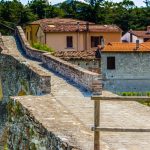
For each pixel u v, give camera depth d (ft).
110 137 42.63
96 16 291.58
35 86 66.59
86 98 60.54
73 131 38.55
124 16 309.83
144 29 303.89
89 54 173.27
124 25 307.37
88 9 292.61
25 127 47.09
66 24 214.69
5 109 90.63
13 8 274.36
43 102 52.95
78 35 209.26
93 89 63.57
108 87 176.76
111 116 52.03
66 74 79.10
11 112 53.26
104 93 65.31
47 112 46.80
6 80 94.53
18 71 82.79
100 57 174.29
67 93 63.41
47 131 39.09
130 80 178.29
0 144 82.43
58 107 50.55
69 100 58.59
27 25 227.20
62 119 43.70
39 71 67.31
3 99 95.30
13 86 87.92
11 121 52.90
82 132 38.40
